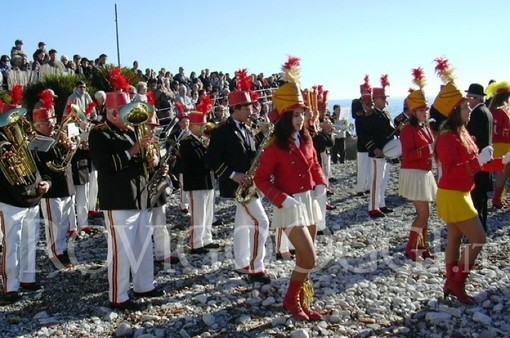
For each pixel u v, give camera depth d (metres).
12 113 5.41
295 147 4.64
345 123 17.73
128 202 5.18
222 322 4.88
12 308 5.38
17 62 15.33
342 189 12.40
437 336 4.51
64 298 5.64
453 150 5.00
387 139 8.95
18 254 5.64
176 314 5.08
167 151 5.86
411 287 5.62
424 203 6.49
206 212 7.31
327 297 5.38
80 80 15.12
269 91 18.80
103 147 5.11
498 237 7.51
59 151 6.79
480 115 7.27
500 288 5.50
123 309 5.24
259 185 4.64
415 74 6.45
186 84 18.33
